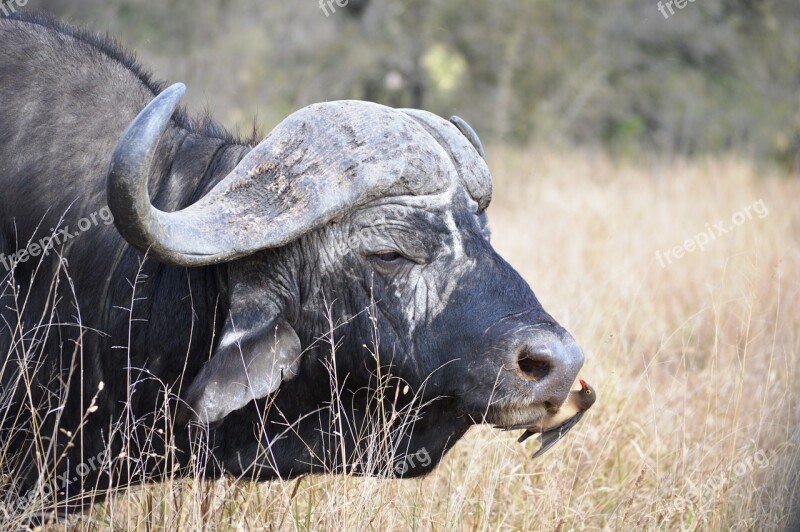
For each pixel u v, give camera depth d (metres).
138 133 11.91
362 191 13.30
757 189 51.59
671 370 25.22
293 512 16.12
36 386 14.50
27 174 14.43
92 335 14.71
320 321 14.02
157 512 16.45
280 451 14.73
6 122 14.54
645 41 78.06
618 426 20.36
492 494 16.23
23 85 14.77
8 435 14.59
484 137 70.25
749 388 22.03
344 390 14.48
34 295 14.48
